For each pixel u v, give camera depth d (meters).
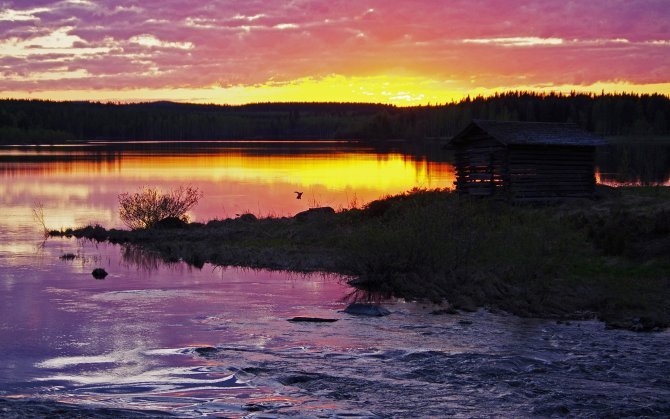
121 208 44.22
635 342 14.71
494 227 25.25
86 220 39.62
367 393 11.66
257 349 14.41
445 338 15.21
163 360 13.63
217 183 65.06
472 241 21.95
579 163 31.72
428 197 30.70
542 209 28.75
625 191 34.56
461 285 20.16
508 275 20.34
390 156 123.12
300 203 48.38
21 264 25.34
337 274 23.36
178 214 36.84
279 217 38.53
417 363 13.31
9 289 20.69
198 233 32.47
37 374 12.79
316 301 19.20
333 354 13.98
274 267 24.62
